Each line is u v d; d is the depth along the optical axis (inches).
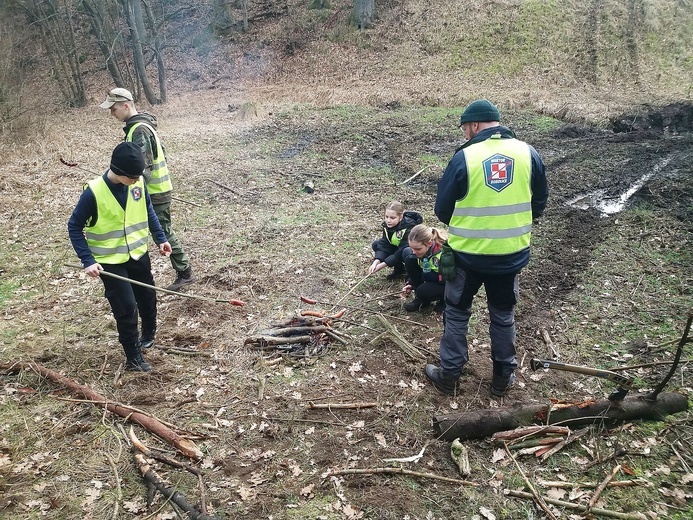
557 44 681.6
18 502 120.6
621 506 116.9
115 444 137.3
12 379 162.7
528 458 130.0
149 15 688.4
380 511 117.0
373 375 161.6
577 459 129.4
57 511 118.5
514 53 687.1
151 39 709.9
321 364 167.2
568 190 312.3
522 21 720.3
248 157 402.6
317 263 232.1
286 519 115.9
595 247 240.5
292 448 134.8
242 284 217.5
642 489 120.6
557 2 730.8
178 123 557.3
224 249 250.8
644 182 317.7
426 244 178.7
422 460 130.5
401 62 720.3
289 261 235.3
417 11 790.5
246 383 159.3
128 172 144.7
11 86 530.6
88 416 147.4
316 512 117.4
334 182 343.0
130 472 129.2
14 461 132.1
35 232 280.1
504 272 136.2
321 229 269.0
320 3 853.8
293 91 674.2
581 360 166.1
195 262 238.7
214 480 125.9
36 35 774.5
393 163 376.5
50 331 189.5
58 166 392.8
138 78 701.3
